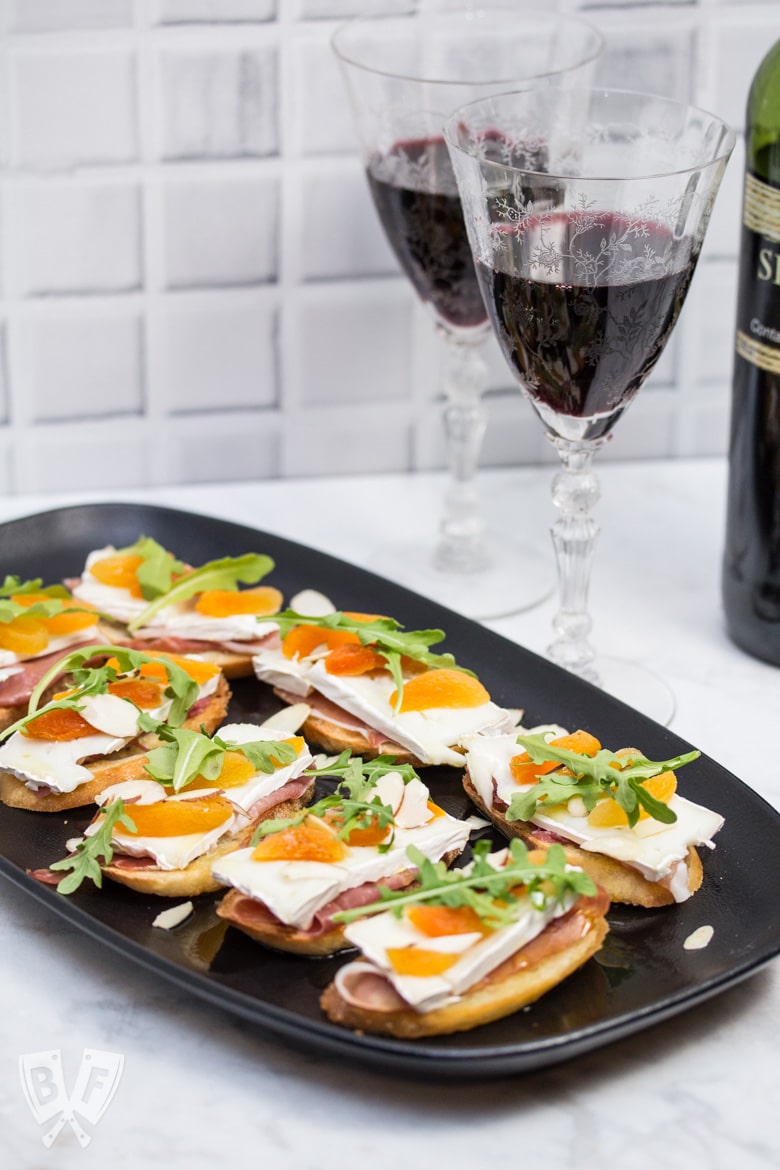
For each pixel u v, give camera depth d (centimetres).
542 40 124
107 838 82
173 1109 73
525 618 124
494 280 95
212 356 143
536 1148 70
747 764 102
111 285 138
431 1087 74
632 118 105
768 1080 74
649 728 95
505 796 86
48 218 135
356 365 146
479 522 134
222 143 134
